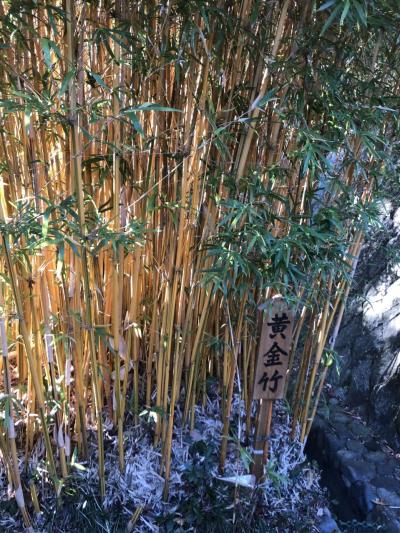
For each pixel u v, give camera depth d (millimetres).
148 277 1862
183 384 2094
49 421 1696
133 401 1933
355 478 1939
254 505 1791
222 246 1344
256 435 1726
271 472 1694
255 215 1305
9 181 1492
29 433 1730
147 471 1802
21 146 1495
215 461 1869
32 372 1477
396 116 1517
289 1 1306
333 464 2072
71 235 1351
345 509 1938
